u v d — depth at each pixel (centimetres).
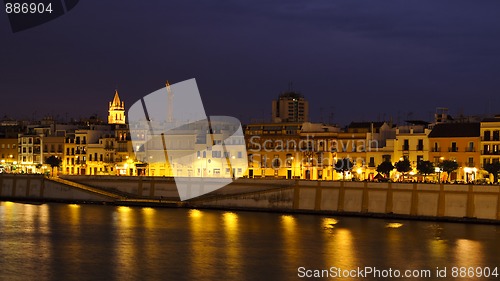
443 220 18112
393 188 18775
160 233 16375
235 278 12238
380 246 14800
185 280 12094
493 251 14338
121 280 12106
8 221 18138
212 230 16788
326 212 19488
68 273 12556
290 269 12850
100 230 16775
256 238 15725
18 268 12888
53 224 17675
